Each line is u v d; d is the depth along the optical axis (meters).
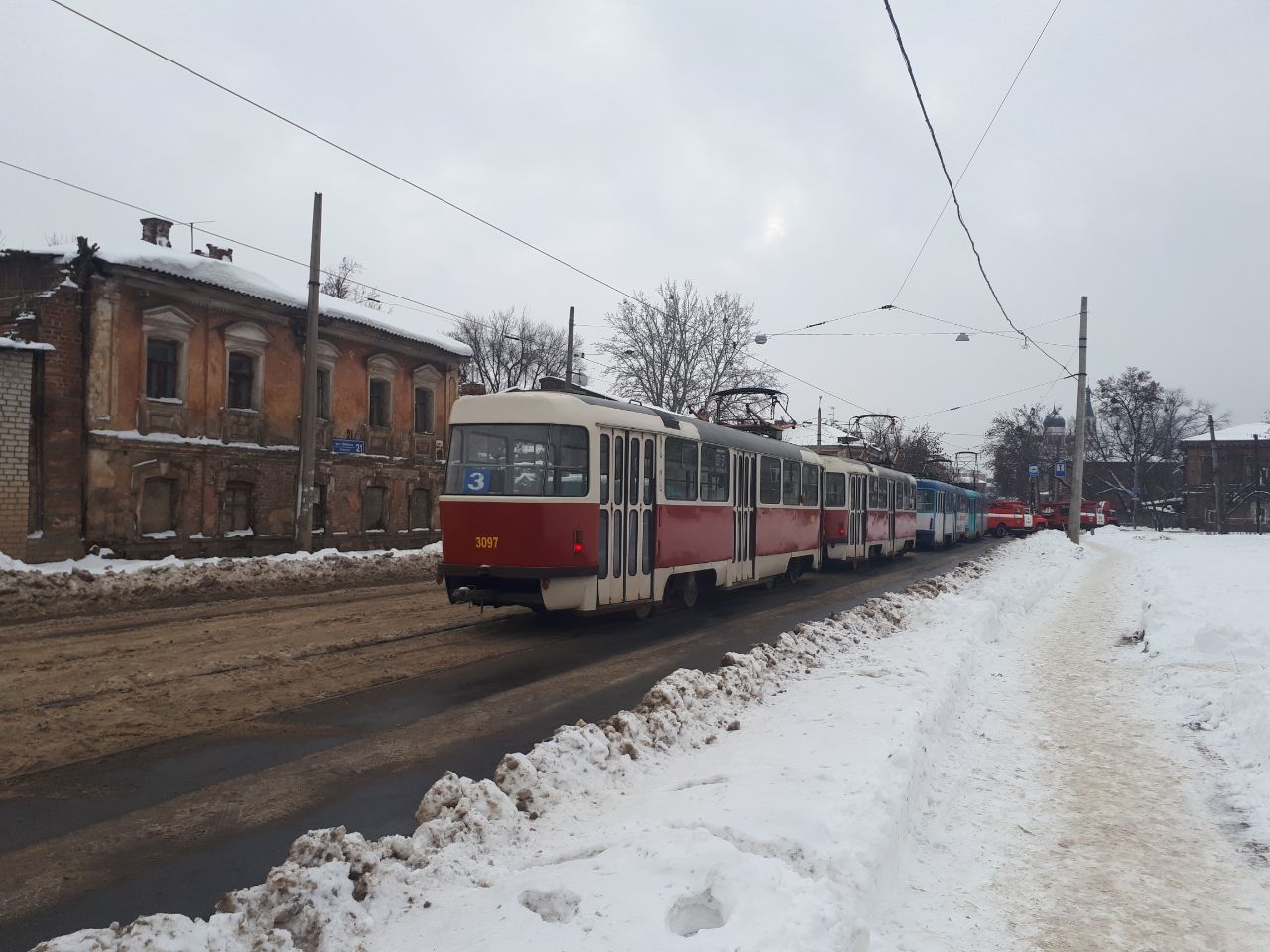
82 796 5.28
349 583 17.77
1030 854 4.58
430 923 3.29
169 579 15.12
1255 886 4.22
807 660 8.94
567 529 11.34
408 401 27.44
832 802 4.30
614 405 12.44
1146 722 7.48
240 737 6.56
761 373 45.12
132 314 19.39
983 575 20.52
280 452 22.70
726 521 15.94
